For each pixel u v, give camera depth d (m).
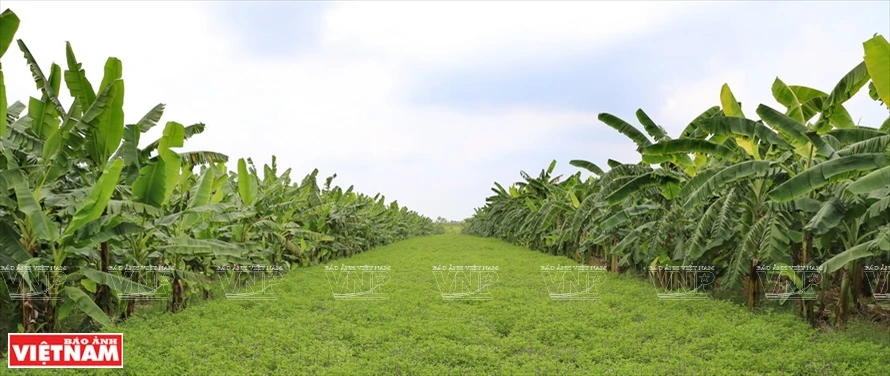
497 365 5.45
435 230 55.53
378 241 26.20
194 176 11.68
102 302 7.64
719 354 5.74
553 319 7.36
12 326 6.84
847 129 7.24
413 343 6.26
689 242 8.82
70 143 6.93
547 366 5.38
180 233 9.09
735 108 8.73
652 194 10.58
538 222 19.12
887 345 6.27
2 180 5.89
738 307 8.08
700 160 10.00
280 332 6.60
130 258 7.80
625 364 5.45
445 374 5.16
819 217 6.64
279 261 13.70
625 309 8.23
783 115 7.27
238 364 5.45
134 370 5.20
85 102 7.09
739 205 8.95
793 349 5.90
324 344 6.22
